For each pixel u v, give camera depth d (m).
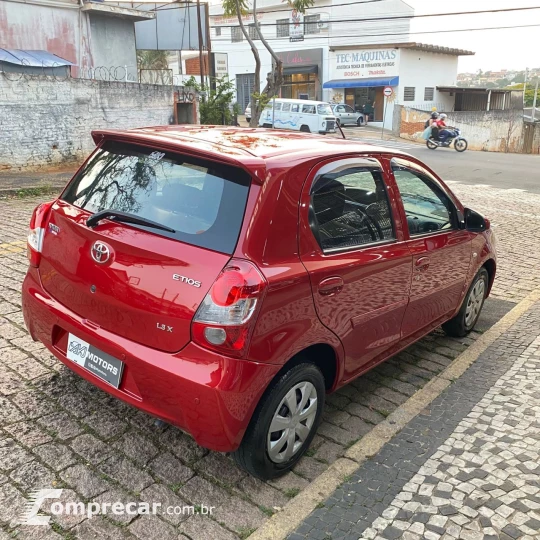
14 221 7.75
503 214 10.66
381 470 2.94
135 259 2.57
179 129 3.29
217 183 2.63
